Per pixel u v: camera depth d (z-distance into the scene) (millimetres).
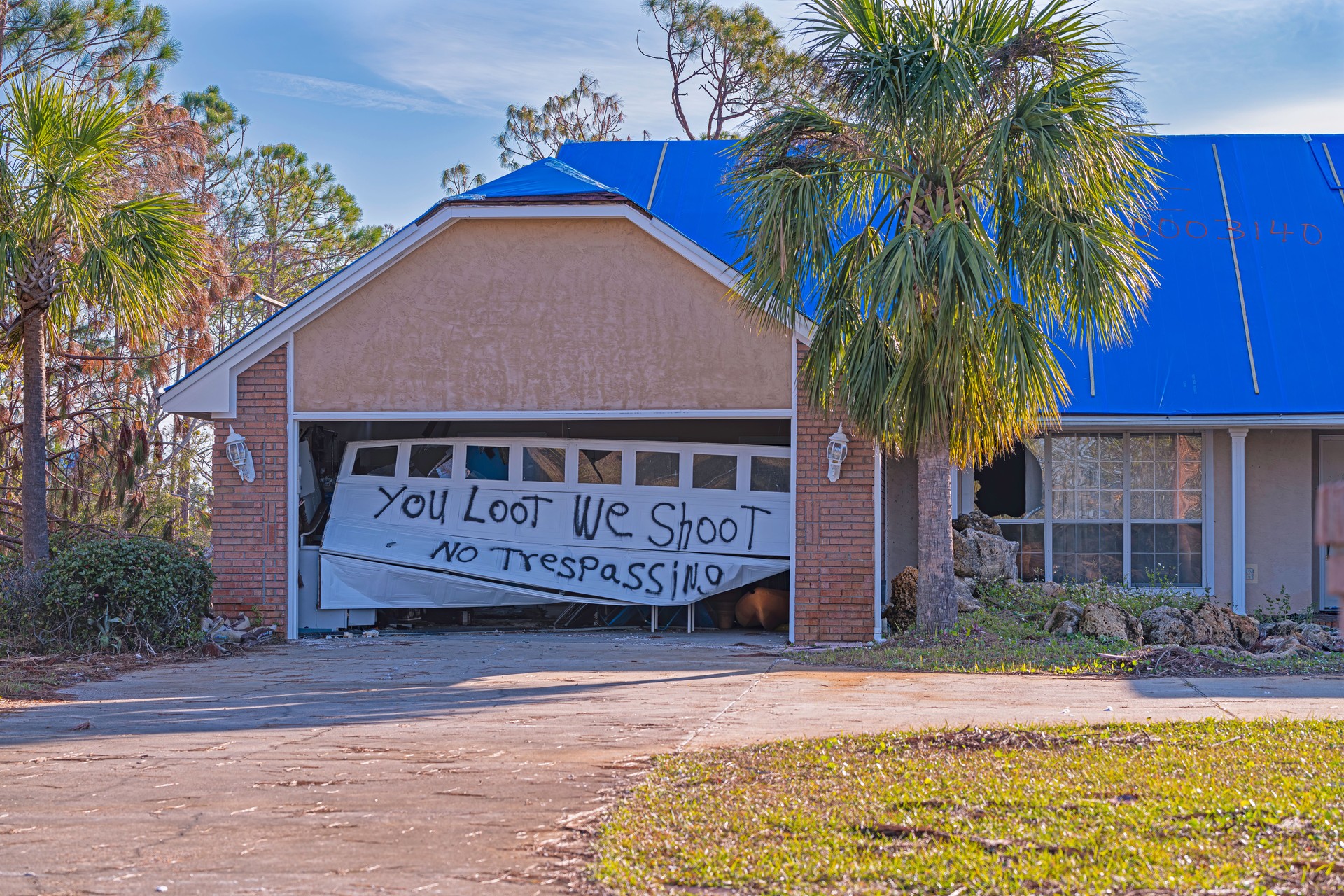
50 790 6051
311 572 15000
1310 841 4535
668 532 15031
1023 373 11008
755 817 5160
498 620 16516
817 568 13570
